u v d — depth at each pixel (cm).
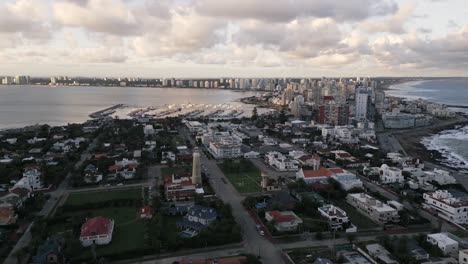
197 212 17388
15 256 14262
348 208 19688
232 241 15412
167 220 17788
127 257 14100
